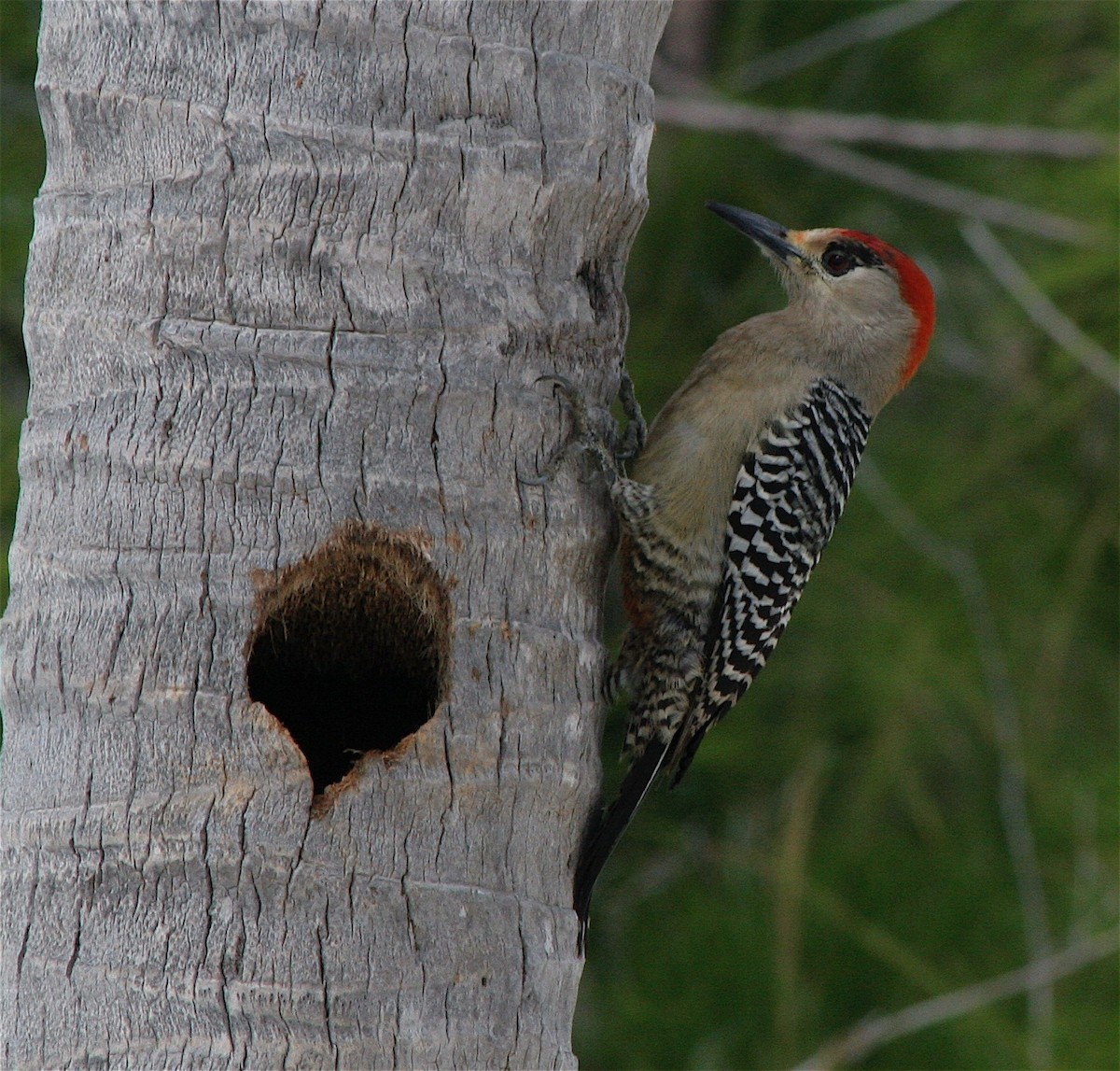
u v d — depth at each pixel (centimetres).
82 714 574
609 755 1089
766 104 1154
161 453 578
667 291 1091
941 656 1058
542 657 611
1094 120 1154
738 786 1102
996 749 1102
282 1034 552
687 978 1055
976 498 1116
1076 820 1070
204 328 580
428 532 594
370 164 584
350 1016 557
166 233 583
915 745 1089
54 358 600
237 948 555
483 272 607
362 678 641
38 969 566
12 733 595
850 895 1061
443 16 591
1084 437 1121
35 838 573
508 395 609
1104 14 1150
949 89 1175
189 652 571
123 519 578
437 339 595
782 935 1021
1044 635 1087
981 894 1060
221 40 581
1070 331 1062
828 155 1130
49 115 611
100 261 591
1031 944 1045
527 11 605
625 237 661
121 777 566
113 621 574
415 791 576
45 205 612
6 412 1083
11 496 1030
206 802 562
